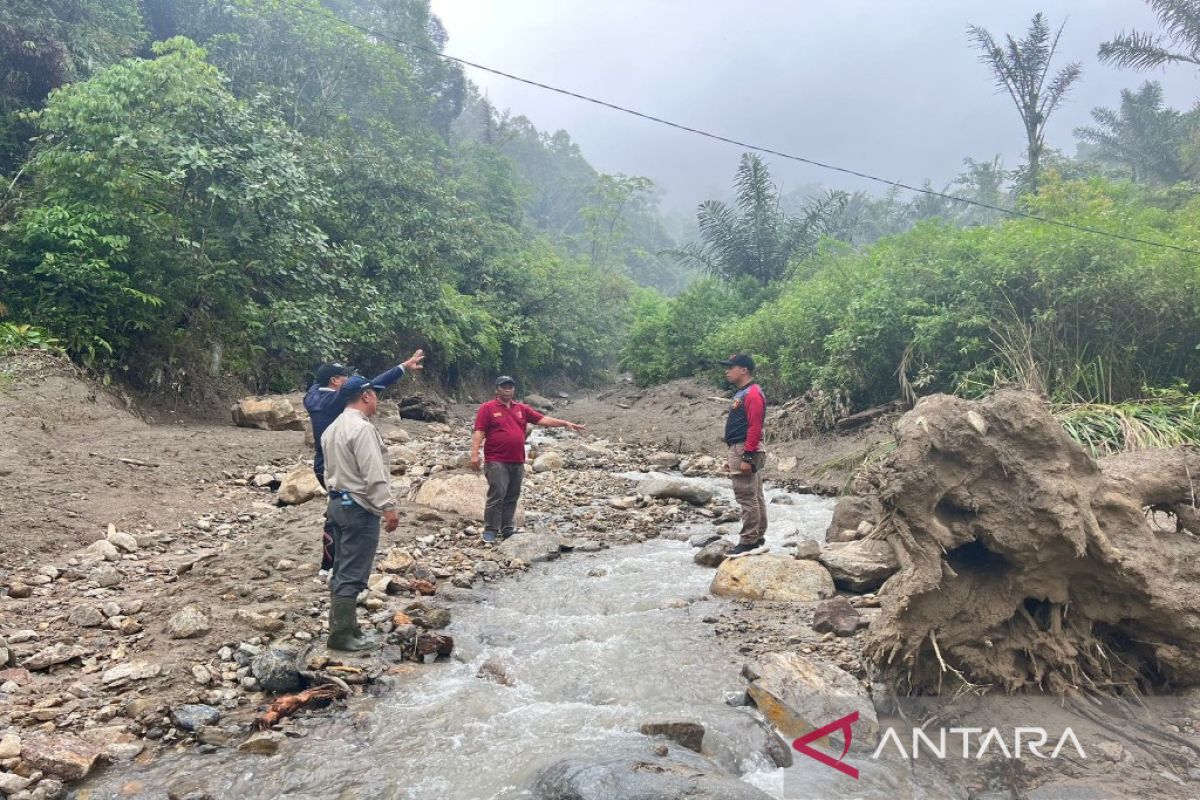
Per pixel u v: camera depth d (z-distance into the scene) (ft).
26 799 10.30
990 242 40.24
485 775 11.27
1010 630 14.44
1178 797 10.88
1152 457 15.69
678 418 59.67
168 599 17.44
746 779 11.30
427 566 21.07
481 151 134.10
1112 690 14.16
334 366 20.48
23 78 44.21
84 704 12.99
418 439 46.98
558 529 26.71
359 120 82.58
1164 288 31.68
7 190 39.17
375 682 14.47
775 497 32.83
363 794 10.82
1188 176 85.66
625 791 9.93
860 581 19.72
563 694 14.23
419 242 69.41
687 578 21.12
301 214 46.70
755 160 83.25
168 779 11.21
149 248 38.60
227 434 36.68
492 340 82.79
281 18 71.67
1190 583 14.19
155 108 40.32
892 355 43.06
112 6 56.29
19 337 33.71
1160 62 59.47
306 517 24.25
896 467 13.85
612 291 137.28
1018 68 61.16
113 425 32.37
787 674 13.93
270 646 15.44
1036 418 14.15
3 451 25.91
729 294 83.92
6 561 19.24
